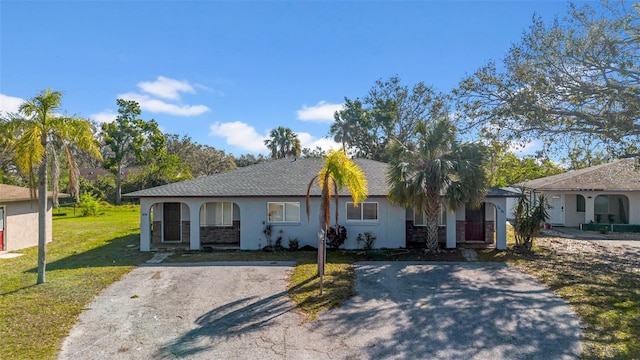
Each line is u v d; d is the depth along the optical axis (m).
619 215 24.20
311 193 16.75
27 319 8.59
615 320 8.56
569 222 25.02
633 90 11.83
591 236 21.06
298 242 17.08
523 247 16.83
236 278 12.12
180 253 16.19
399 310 9.32
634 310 9.20
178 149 62.78
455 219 17.12
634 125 11.96
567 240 19.72
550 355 6.99
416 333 8.00
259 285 11.38
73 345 7.38
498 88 14.02
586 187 22.58
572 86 12.88
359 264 14.06
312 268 13.41
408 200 15.30
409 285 11.41
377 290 10.92
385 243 17.11
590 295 10.35
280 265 13.88
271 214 17.27
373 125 43.41
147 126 49.75
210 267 13.59
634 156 12.84
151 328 8.23
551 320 8.62
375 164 21.42
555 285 11.32
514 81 13.67
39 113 10.92
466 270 13.20
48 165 11.43
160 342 7.56
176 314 9.05
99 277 12.11
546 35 13.11
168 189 17.11
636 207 22.84
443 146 15.45
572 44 12.65
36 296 10.17
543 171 36.66
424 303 9.81
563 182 23.61
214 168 65.38
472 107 14.64
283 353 7.12
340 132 45.59
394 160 15.83
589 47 12.41
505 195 16.42
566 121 13.22
